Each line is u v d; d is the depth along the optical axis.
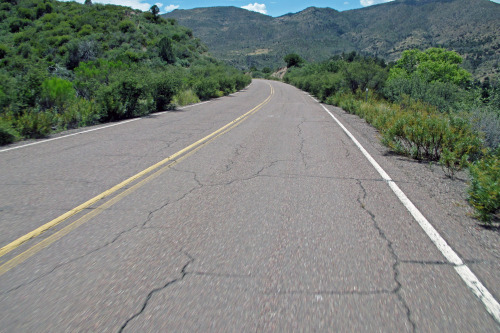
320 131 11.80
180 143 9.09
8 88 10.91
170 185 5.58
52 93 12.13
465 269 3.20
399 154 8.23
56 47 56.16
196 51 84.00
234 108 19.53
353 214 4.48
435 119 8.16
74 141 9.22
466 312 2.59
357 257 3.38
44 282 2.92
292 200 4.97
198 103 22.92
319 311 2.56
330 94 27.47
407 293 2.81
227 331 2.35
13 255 3.36
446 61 55.22
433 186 5.74
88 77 16.19
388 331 2.37
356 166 7.03
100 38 64.50
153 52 63.66
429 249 3.58
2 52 50.00
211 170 6.53
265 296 2.74
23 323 2.41
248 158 7.57
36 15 82.88
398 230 4.02
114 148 8.35
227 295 2.75
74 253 3.41
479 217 4.37
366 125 13.65
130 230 3.93
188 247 3.54
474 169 5.15
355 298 2.73
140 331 2.34
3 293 2.76
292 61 114.31
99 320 2.45
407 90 21.11
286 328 2.38
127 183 5.63
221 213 4.45
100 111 13.07
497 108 11.10
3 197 4.94
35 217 4.26
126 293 2.77
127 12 89.62
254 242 3.67
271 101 26.03
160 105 17.80
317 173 6.45
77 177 5.95
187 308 2.59
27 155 7.57
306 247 3.57
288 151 8.41
